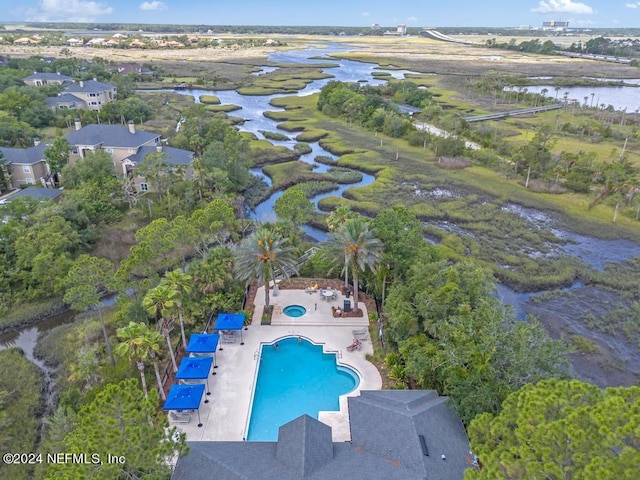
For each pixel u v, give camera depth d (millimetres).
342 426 36844
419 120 148125
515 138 127562
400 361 43500
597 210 84000
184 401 36625
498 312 36938
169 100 170250
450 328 37219
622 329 52438
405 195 90562
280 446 30938
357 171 105812
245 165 95312
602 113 155125
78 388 41688
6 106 119312
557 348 34781
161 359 44812
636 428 18375
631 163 96688
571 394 22656
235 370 43500
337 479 27781
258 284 58656
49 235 57875
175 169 81000
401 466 29000
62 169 80750
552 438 20312
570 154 98562
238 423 37250
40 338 50094
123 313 47281
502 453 21078
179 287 44875
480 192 92438
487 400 32062
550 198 89562
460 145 112312
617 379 44938
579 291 60312
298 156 114750
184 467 29594
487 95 193750
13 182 83438
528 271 64125
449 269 43781
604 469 17578
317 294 57031
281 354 46688
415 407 33844
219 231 60188
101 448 22734
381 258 49219
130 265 45938
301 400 40719
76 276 42906
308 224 78938
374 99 150375
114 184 77188
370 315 51969
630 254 69312
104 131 89250
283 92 197875
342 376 43812
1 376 43625
